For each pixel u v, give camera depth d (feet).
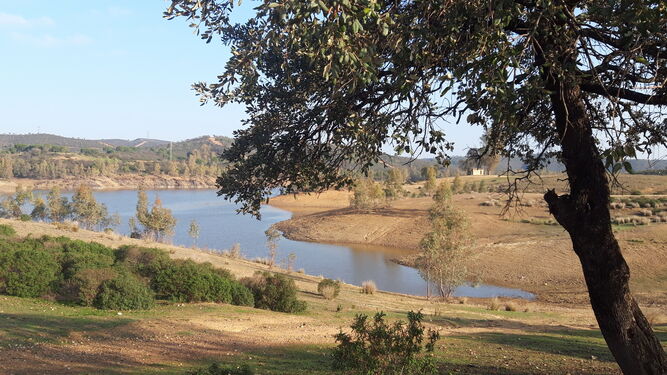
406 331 23.65
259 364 40.45
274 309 77.25
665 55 17.76
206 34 19.36
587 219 18.30
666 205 254.68
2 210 284.61
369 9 14.24
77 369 36.24
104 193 586.04
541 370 39.06
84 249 89.15
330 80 19.95
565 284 150.92
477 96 15.89
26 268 66.49
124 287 65.21
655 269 156.04
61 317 55.52
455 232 130.72
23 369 34.99
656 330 67.26
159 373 35.94
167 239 237.45
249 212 22.57
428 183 387.34
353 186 23.26
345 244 243.19
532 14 17.03
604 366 40.63
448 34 17.20
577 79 17.63
